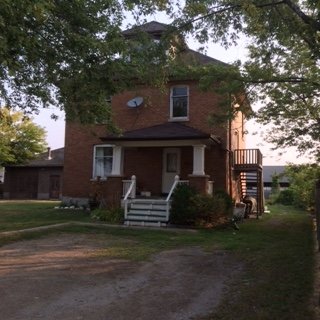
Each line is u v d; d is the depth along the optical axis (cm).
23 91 1190
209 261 1012
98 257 1045
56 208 2327
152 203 1744
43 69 1049
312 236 1452
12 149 3991
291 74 1496
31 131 4066
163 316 607
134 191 1894
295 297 678
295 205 3350
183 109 2159
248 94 1554
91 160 2339
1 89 1171
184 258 1048
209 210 1644
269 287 745
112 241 1298
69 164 2381
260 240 1338
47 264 953
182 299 693
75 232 1464
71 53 969
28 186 4216
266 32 1138
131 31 1173
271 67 1447
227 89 1405
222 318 591
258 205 2372
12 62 785
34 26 847
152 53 1173
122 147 1959
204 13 1114
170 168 2153
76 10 930
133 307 649
